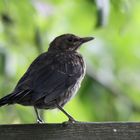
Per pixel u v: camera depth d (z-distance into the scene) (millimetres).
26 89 11609
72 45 13430
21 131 11117
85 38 13539
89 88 15828
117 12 14445
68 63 12766
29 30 16094
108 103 16078
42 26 16594
